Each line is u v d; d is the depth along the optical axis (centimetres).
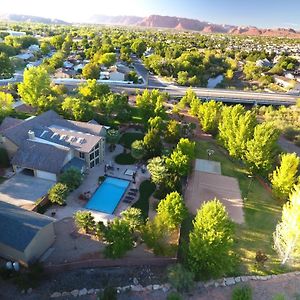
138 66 17175
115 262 3962
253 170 5922
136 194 5341
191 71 15000
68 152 5544
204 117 8006
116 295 3538
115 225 3888
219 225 3631
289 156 5150
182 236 4503
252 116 6556
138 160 6406
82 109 7462
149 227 4031
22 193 5075
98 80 12656
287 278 3991
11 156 5875
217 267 3706
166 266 4012
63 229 4438
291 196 4444
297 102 11275
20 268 3769
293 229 3812
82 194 5166
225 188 5819
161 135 7431
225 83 15412
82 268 3906
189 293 3697
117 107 8081
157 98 8494
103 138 6212
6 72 11844
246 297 3306
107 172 5900
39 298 3488
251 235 4672
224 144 6906
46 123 6506
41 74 8400
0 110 7312
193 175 6162
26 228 3759
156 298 3612
